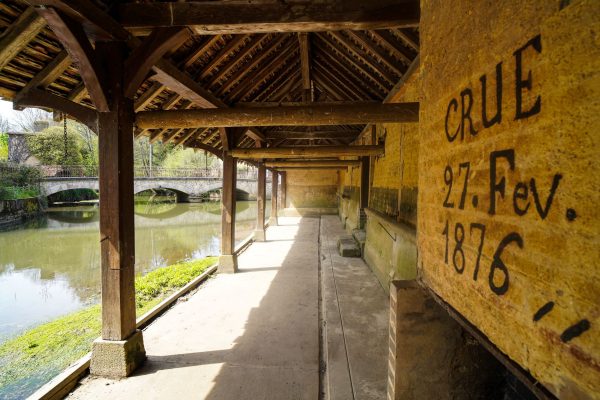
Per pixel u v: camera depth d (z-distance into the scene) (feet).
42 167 97.86
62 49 9.35
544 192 3.18
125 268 10.61
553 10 3.04
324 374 11.03
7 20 7.82
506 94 3.80
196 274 23.71
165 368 11.01
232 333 13.65
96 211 88.84
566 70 2.89
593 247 2.60
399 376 6.52
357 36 14.33
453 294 5.21
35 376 12.84
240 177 124.26
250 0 8.75
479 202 4.42
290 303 17.20
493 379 6.60
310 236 39.32
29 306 24.45
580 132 2.74
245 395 9.67
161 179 105.70
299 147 22.99
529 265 3.40
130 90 10.07
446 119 5.47
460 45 4.95
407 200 14.99
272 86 22.21
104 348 10.44
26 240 50.90
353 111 12.50
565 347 2.91
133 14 9.09
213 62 13.65
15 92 9.74
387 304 16.26
